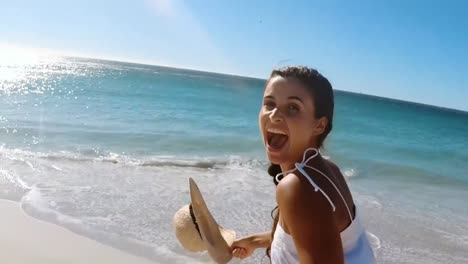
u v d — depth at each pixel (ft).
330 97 5.26
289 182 4.80
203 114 72.08
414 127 113.29
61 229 16.03
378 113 161.58
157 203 20.12
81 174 24.59
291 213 4.74
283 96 5.06
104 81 140.46
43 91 82.89
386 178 34.42
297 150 5.15
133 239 15.60
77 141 35.70
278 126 5.05
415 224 21.16
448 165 45.50
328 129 5.35
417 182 33.96
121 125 47.34
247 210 20.38
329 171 5.21
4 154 28.07
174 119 59.67
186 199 21.16
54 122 44.14
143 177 25.32
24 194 19.85
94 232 15.97
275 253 5.38
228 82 307.37
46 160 27.37
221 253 7.02
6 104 56.44
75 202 19.21
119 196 20.76
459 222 22.48
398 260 16.42
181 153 35.73
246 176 28.02
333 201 4.86
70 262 13.55
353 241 5.21
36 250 14.12
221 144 41.86
